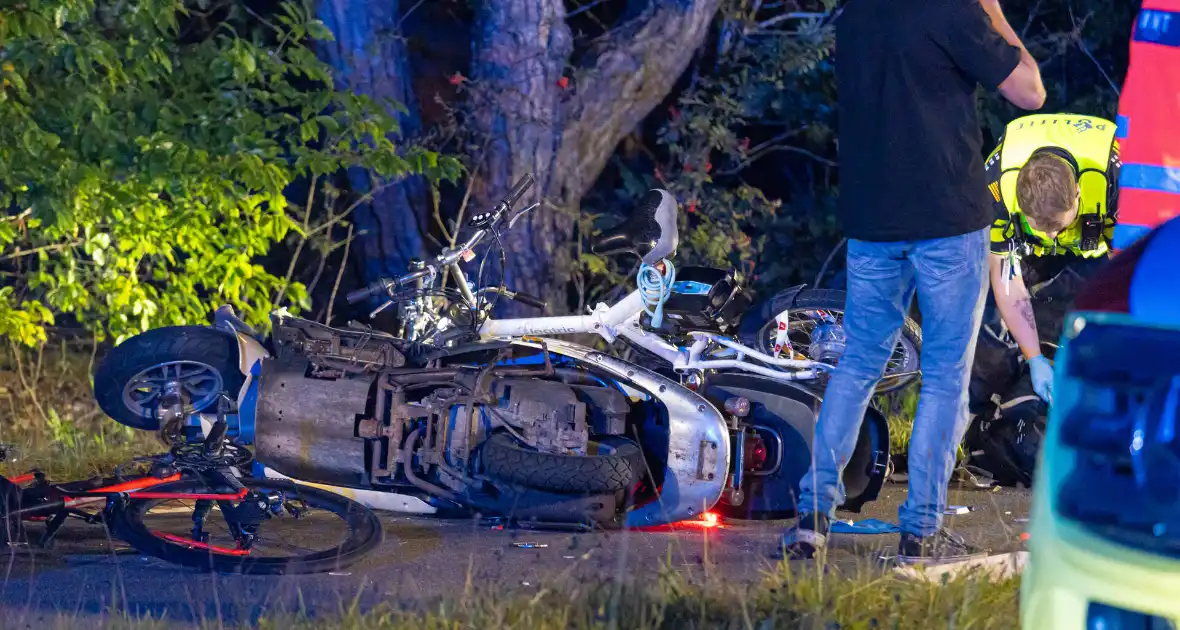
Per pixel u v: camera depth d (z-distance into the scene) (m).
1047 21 31.53
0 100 18.88
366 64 25.33
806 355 18.50
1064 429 6.30
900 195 11.95
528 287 25.50
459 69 31.31
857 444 15.92
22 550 12.94
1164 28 12.83
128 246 20.83
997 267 13.72
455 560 13.04
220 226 21.69
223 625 10.27
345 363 14.80
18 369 24.31
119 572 11.94
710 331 16.42
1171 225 6.39
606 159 26.80
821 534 12.82
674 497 14.57
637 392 15.19
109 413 16.59
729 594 10.80
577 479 13.97
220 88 21.34
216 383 16.47
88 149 19.58
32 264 24.44
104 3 21.05
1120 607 6.02
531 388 14.74
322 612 10.51
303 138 21.53
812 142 32.66
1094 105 29.44
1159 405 5.97
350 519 13.27
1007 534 14.12
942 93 11.84
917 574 11.12
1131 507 6.05
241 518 12.81
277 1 30.95
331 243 25.22
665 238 15.85
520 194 16.30
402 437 14.81
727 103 29.42
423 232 26.55
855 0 12.20
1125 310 6.16
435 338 15.84
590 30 33.97
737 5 30.17
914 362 17.70
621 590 10.54
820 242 30.09
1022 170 13.51
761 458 15.41
